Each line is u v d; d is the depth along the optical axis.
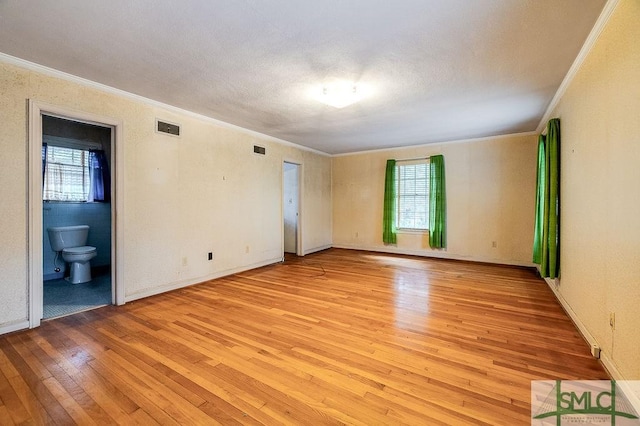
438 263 5.47
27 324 2.61
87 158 4.69
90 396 1.71
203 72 2.76
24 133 2.56
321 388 1.79
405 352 2.22
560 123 3.27
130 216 3.33
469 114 4.05
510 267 5.13
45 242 4.23
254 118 4.22
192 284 4.04
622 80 1.77
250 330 2.61
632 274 1.64
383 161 6.59
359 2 1.81
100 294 3.60
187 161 3.93
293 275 4.60
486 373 1.94
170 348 2.28
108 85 3.05
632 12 1.64
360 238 6.93
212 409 1.61
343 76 2.85
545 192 3.44
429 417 1.54
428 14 1.93
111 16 1.94
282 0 1.79
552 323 2.75
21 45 2.29
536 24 2.04
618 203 1.83
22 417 1.54
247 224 4.90
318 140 5.69
